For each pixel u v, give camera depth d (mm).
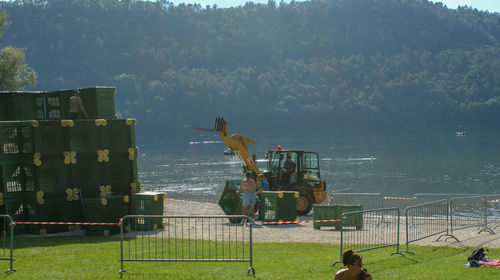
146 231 15766
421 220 16875
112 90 18172
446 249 12461
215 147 136750
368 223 17594
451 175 55500
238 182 19359
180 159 91250
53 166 15391
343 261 6941
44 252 11688
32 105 19453
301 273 9562
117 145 16594
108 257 11094
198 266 10242
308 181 21438
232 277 9180
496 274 9297
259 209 19062
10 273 9555
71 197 15445
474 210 24750
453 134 172375
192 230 15891
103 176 16188
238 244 13039
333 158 83938
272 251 12055
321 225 16094
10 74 44500
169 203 26859
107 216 15078
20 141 15188
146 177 58219
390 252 12086
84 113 17641
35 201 15117
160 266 10219
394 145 121312
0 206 14969
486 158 77500
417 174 57125
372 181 50781
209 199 37781
